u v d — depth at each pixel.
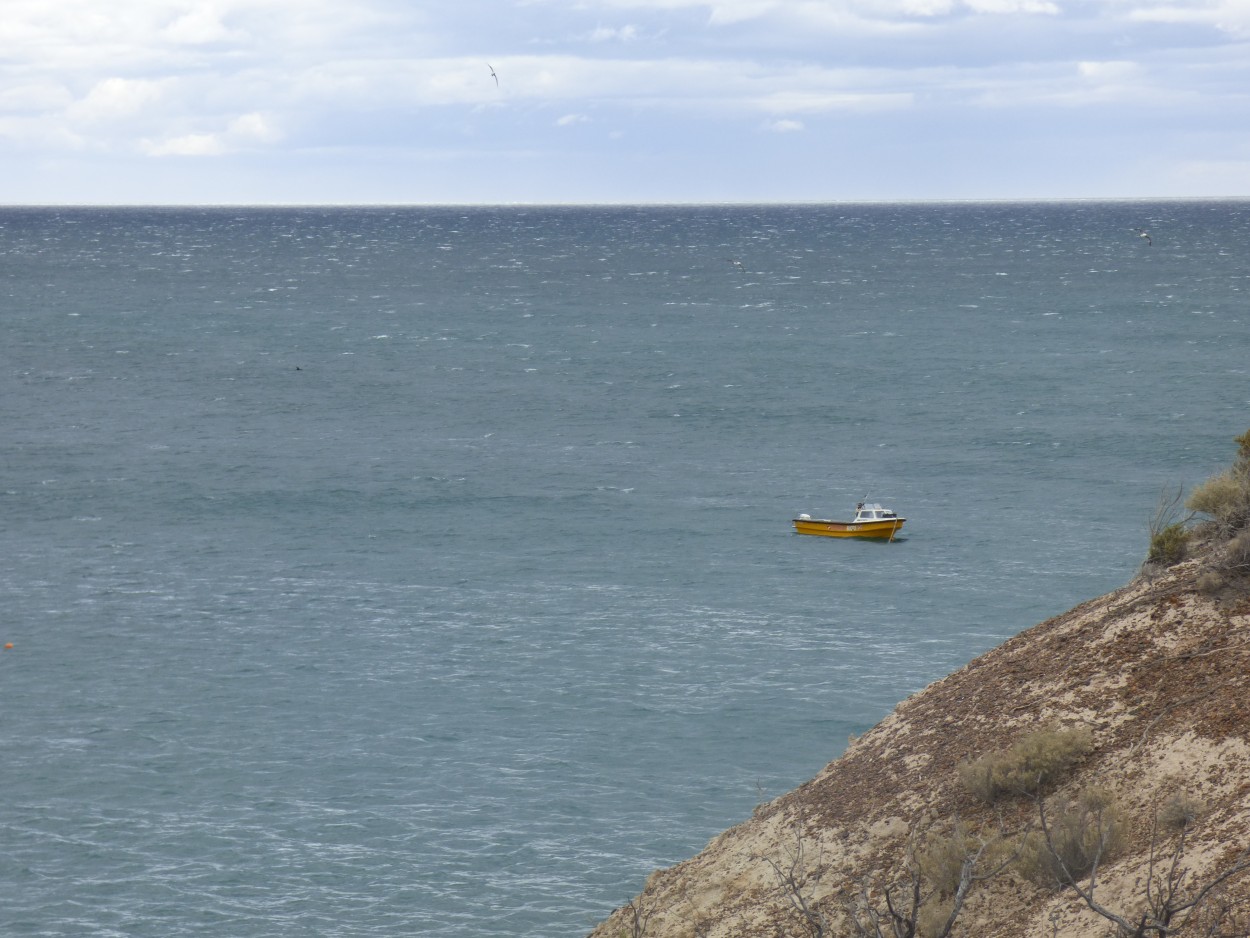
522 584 85.38
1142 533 97.62
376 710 62.41
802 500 111.62
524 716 61.53
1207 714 19.64
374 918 43.53
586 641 73.12
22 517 103.06
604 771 55.09
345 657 70.38
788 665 68.81
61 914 43.78
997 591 83.50
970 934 17.75
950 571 88.44
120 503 108.19
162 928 43.00
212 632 74.81
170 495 111.12
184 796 52.75
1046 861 17.92
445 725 60.38
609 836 49.25
